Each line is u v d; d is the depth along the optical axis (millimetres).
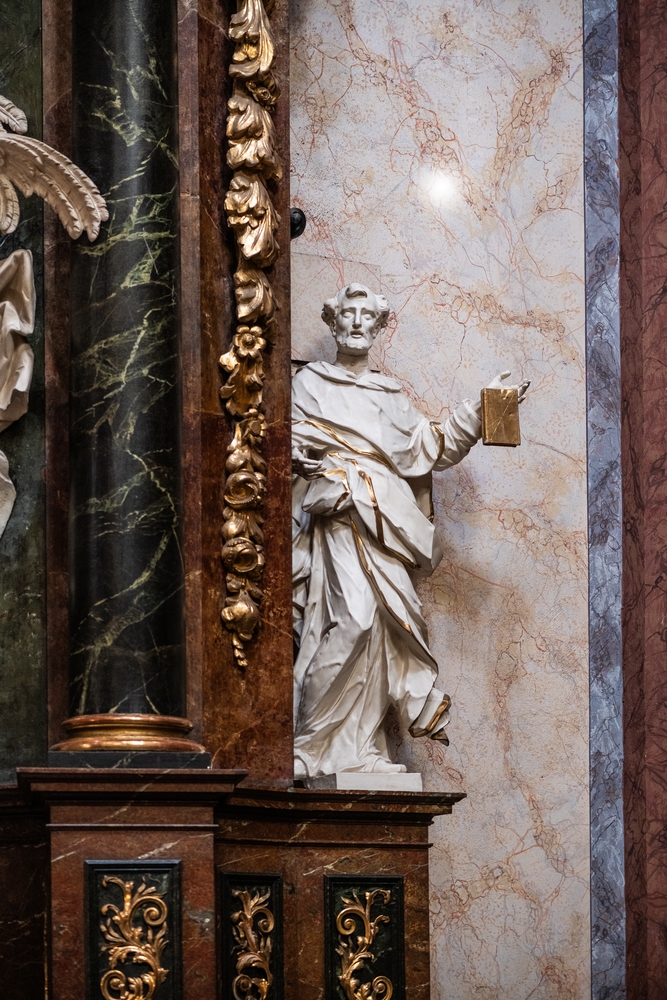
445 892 10484
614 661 11016
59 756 8438
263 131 9711
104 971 8188
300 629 9844
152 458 8922
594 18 11602
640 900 10867
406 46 11461
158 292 9102
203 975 8281
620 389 11328
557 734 10852
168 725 8648
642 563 11250
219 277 9633
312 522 9977
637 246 11523
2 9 9875
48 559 9258
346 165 11188
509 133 11508
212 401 9469
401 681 9773
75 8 9445
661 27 11570
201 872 8367
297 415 10023
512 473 11117
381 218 11188
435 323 11133
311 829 9242
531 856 10664
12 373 9312
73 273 9211
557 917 10625
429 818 9422
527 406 11203
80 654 8750
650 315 11469
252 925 9008
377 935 9227
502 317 11266
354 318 10234
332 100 11250
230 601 9367
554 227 11438
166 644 8781
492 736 10750
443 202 11320
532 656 10914
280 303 9859
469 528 10984
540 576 11031
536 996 10492
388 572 9742
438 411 11008
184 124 9602
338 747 9602
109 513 8844
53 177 9023
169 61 9391
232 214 9625
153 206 9180
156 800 8352
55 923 8172
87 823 8266
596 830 10797
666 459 11242
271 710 9422
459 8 11539
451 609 10844
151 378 9000
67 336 9477
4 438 9414
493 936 10500
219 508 9438
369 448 9938
